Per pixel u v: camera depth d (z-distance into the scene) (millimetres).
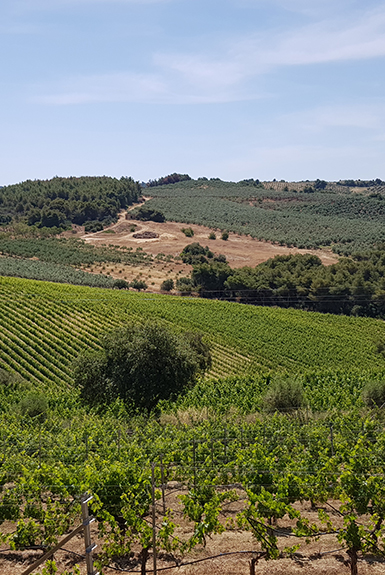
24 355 48406
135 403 30844
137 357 30953
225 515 14922
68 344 52938
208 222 156500
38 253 114250
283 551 12445
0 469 15734
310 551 12461
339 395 33312
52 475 13734
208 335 61406
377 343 61375
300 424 24938
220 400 34531
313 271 85750
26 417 26453
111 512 12836
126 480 12898
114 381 31391
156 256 115625
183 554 12203
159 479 15586
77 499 12750
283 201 198750
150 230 145125
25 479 13594
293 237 130250
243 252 118375
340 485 13359
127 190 199750
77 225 157000
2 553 12578
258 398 32406
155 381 30922
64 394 36438
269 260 97500
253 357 56938
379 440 16953
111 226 153500
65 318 60312
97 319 61219
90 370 32031
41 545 12219
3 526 14867
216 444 18750
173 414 27891
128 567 12055
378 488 12516
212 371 51469
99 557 11859
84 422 25219
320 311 79688
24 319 57094
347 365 57062
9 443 20094
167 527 11578
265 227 148125
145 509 12500
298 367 55906
